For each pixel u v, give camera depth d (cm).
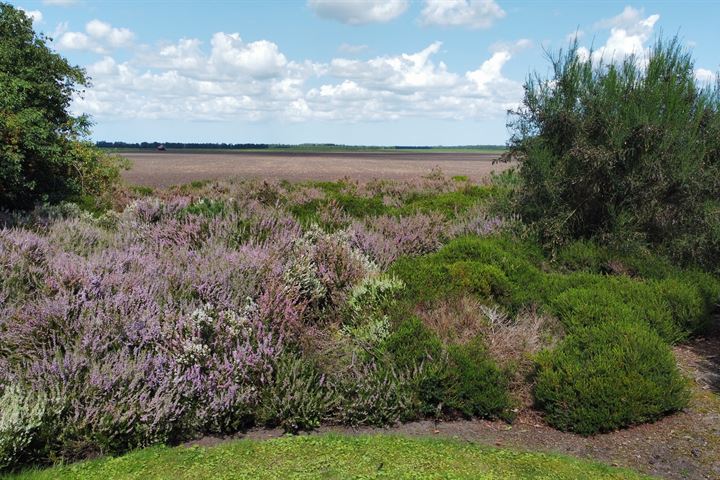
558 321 631
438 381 485
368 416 465
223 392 446
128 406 419
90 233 817
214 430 444
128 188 1792
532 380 520
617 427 454
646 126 888
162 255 696
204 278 584
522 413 488
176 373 446
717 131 951
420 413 482
